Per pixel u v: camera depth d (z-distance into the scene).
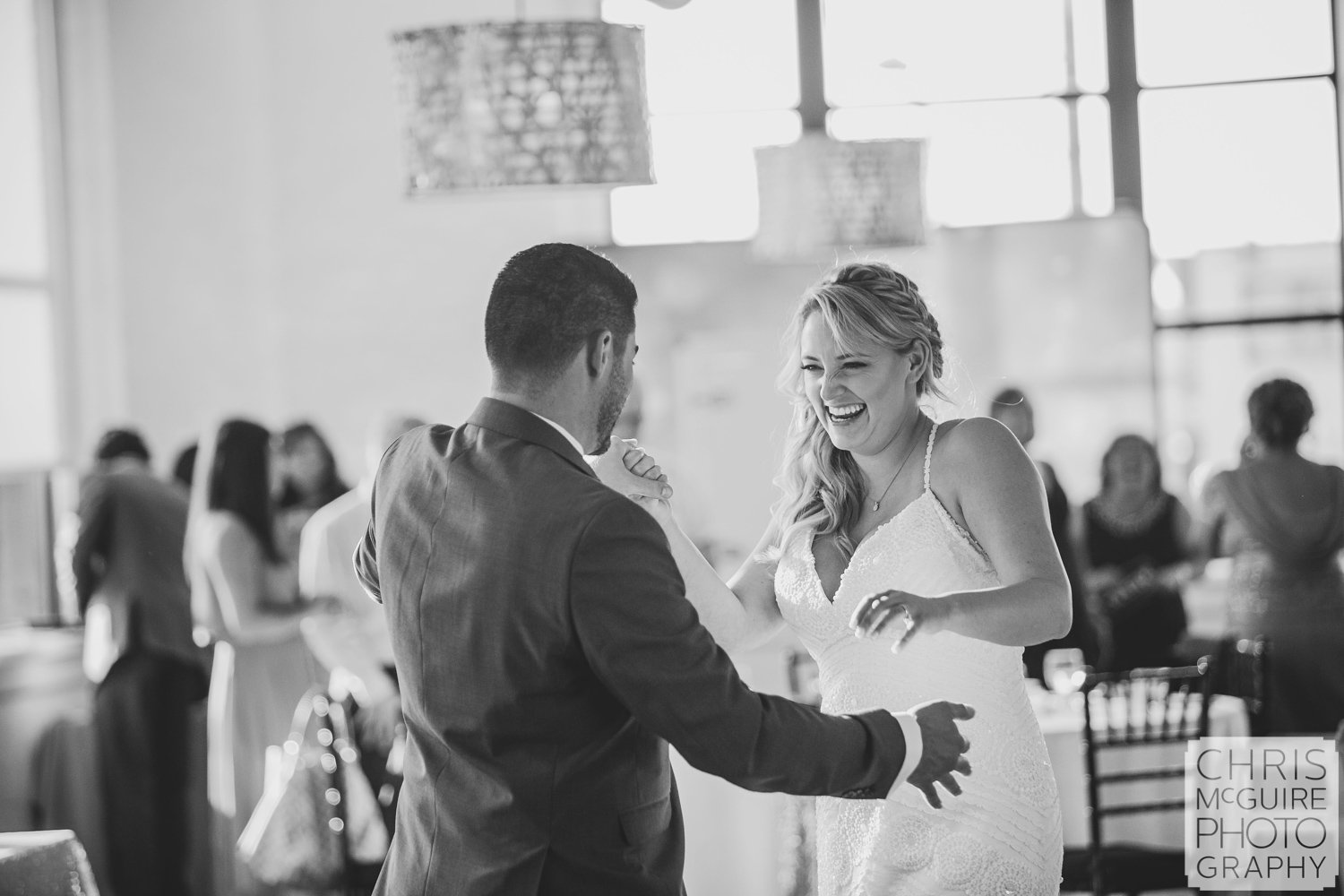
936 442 2.24
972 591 2.01
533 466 1.83
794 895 3.90
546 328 1.87
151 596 5.05
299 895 4.76
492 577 1.79
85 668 5.30
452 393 6.53
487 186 2.81
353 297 6.52
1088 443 6.31
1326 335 6.52
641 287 6.45
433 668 1.84
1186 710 3.71
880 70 6.69
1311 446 6.51
